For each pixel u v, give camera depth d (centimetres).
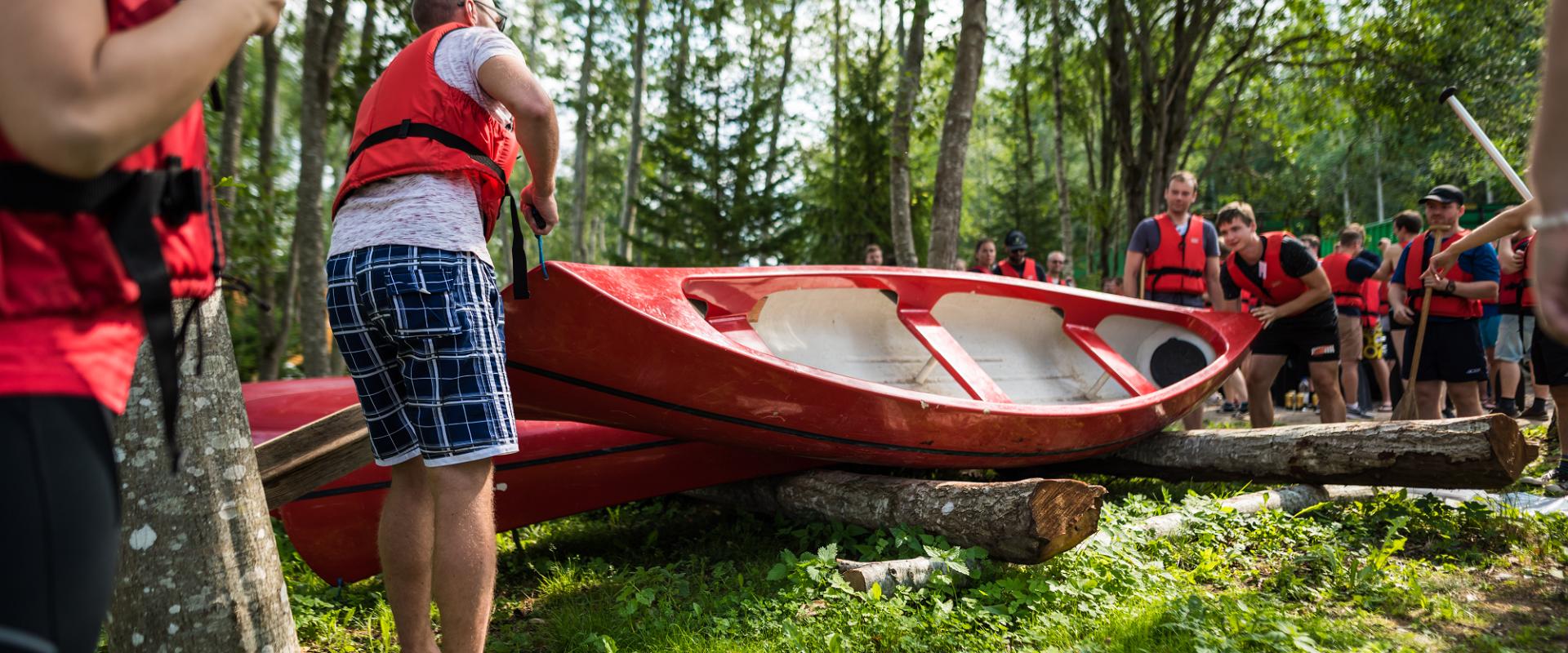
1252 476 457
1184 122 1906
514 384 357
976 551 328
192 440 208
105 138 83
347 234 228
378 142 230
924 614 287
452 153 227
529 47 2358
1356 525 402
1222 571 342
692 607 312
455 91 229
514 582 378
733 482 461
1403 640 272
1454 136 1844
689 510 498
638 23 2044
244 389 493
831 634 270
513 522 396
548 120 226
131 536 203
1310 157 3628
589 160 3256
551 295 324
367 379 235
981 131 3438
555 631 301
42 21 80
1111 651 262
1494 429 371
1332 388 593
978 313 570
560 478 401
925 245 1967
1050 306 589
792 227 2098
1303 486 451
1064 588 301
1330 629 277
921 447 400
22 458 86
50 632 88
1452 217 592
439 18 258
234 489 214
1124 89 1933
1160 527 377
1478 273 586
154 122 88
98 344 95
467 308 224
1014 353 579
